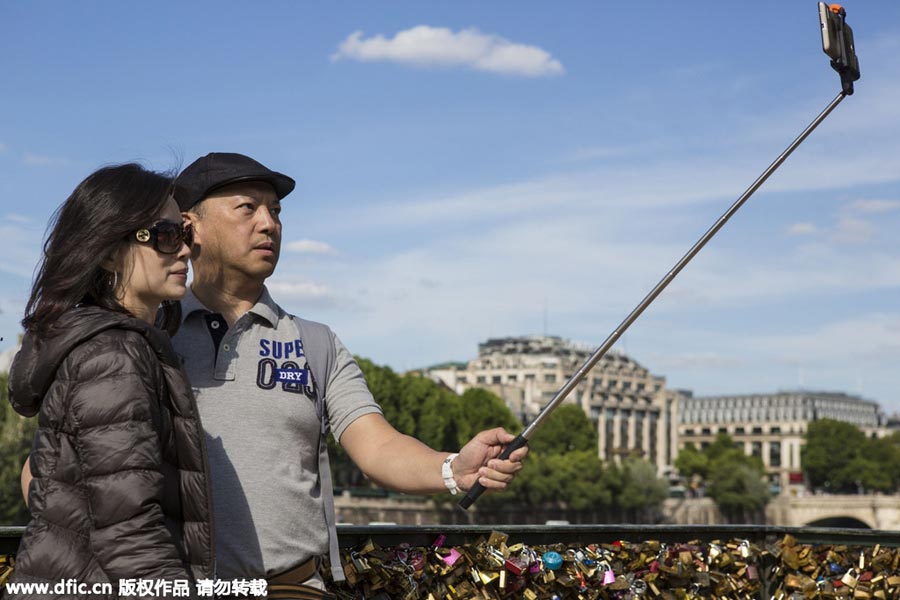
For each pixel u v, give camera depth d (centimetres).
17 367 270
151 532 251
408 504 7319
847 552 535
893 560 530
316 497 329
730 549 509
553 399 324
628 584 454
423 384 8419
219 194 332
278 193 344
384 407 7675
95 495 251
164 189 286
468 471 322
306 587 318
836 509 10456
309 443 329
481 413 8919
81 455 254
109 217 277
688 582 480
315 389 334
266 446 316
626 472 10138
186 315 327
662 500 10181
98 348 260
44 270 276
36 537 255
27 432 4603
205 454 272
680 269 344
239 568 306
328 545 329
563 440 10669
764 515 10831
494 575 412
